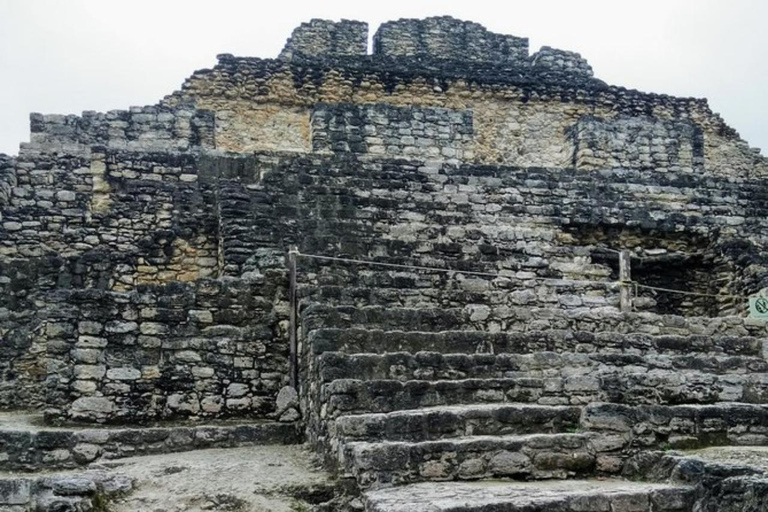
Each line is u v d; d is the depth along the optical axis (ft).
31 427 37.32
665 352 41.45
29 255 55.83
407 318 40.55
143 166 58.54
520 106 86.58
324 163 55.36
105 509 28.58
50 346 38.88
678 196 61.62
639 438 31.65
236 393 40.01
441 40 92.12
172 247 52.06
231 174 58.70
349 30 89.86
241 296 41.27
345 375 35.01
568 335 40.50
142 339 39.60
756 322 45.75
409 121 70.59
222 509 28.96
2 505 28.30
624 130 74.69
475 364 36.99
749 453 29.76
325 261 46.09
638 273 58.95
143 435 36.17
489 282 48.01
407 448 29.09
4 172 56.80
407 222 54.24
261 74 80.74
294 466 32.99
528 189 58.18
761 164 91.91
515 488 27.73
